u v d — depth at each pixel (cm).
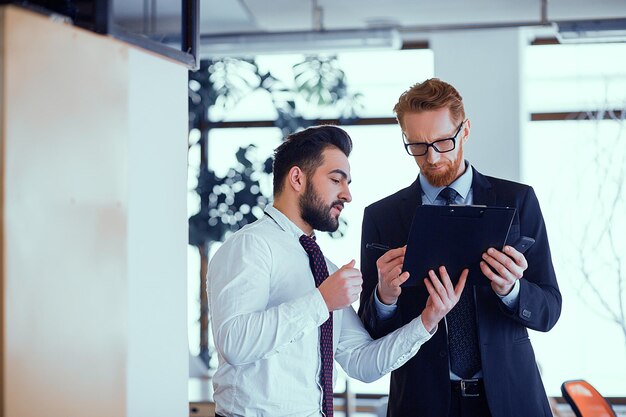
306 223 221
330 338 219
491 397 238
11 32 151
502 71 637
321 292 200
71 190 169
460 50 643
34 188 157
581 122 659
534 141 690
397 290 231
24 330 154
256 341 194
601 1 570
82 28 184
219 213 659
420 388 246
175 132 221
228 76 680
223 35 564
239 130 708
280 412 205
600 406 319
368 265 263
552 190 669
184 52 224
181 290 221
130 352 194
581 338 679
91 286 176
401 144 707
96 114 178
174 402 215
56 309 164
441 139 239
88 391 174
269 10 587
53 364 163
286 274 212
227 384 209
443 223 217
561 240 663
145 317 201
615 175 646
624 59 688
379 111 714
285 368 207
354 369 237
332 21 619
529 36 685
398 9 588
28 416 155
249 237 210
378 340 235
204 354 687
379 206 266
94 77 177
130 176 196
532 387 247
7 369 150
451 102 240
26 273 155
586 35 527
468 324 245
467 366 245
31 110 157
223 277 205
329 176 216
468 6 581
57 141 164
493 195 251
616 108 656
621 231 648
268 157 668
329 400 216
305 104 693
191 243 662
